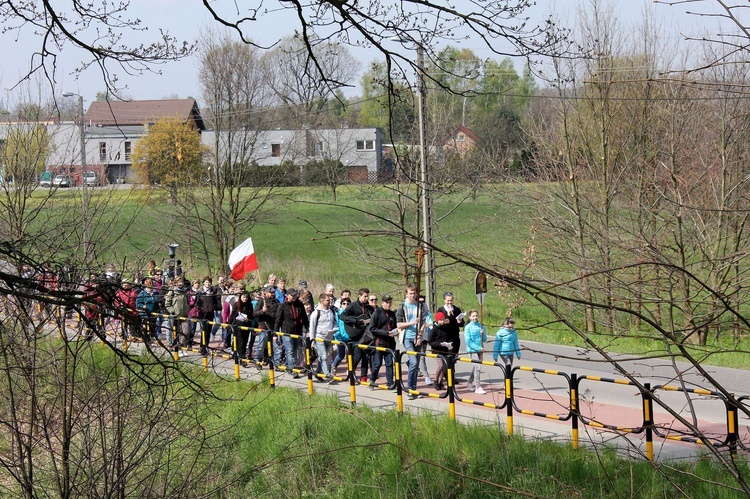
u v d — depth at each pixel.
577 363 18.38
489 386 16.03
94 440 8.03
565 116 25.00
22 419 8.36
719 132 21.34
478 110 41.44
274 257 35.19
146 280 8.28
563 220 22.28
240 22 6.26
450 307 15.30
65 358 7.90
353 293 27.28
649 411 9.60
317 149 32.78
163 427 8.55
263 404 13.83
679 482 9.05
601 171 24.05
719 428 12.29
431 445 11.15
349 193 28.31
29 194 11.62
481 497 9.81
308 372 15.09
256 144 32.66
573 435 10.86
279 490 10.69
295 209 40.00
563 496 9.00
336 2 5.96
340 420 12.47
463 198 25.91
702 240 17.88
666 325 15.05
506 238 25.80
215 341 21.69
